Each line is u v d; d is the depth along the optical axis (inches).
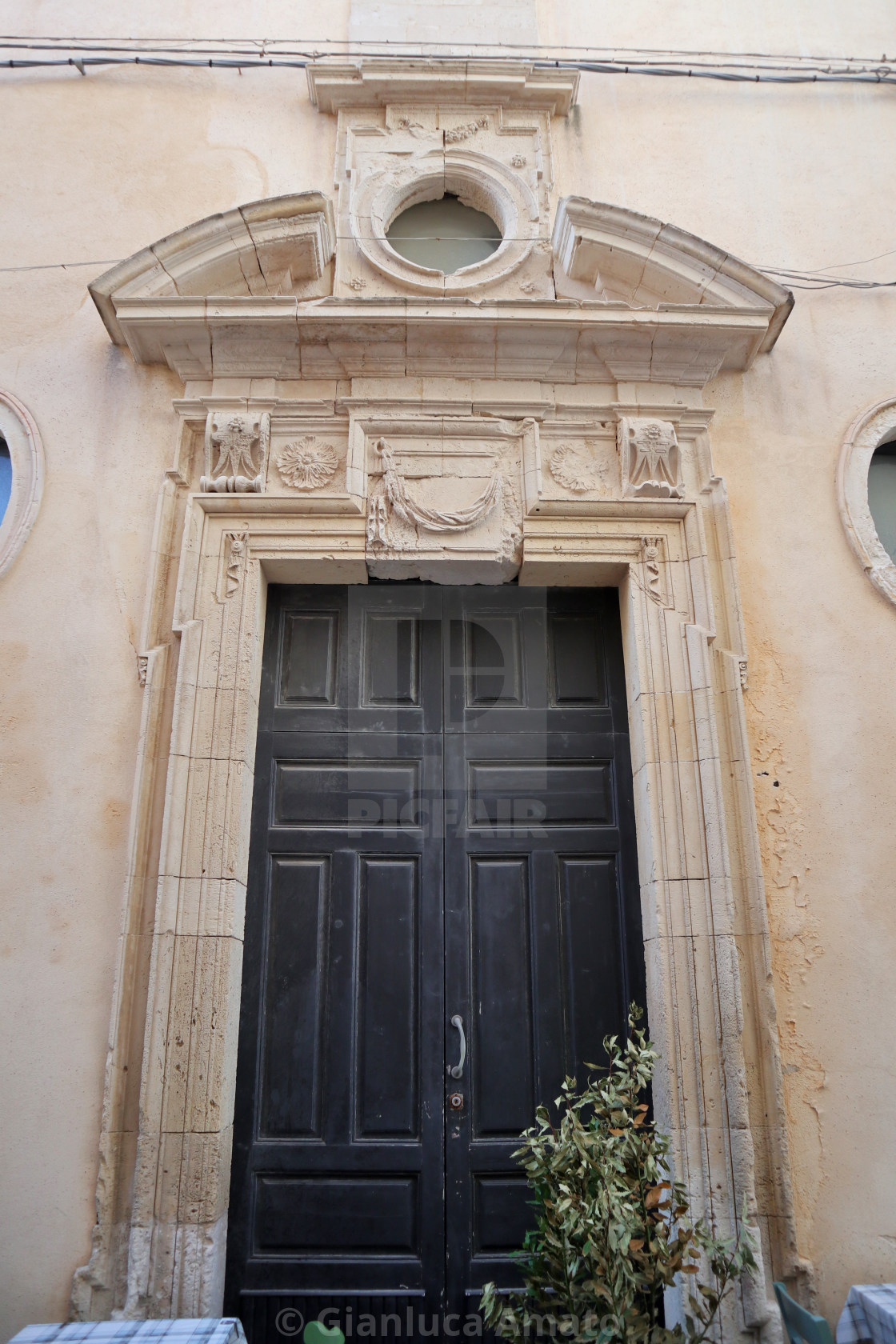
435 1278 128.5
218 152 181.9
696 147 187.6
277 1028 138.6
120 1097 125.6
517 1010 141.3
